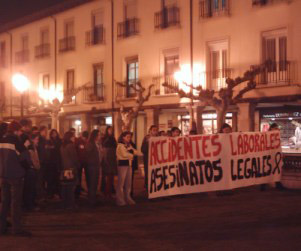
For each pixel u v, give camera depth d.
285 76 17.59
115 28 25.00
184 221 8.40
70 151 9.98
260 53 18.47
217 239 7.00
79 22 27.28
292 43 17.42
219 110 15.88
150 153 9.35
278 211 9.18
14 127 7.46
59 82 28.75
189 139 10.02
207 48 20.42
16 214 7.40
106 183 11.51
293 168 12.28
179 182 9.83
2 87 34.75
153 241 6.96
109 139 11.46
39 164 10.24
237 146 10.84
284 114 19.03
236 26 19.27
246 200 10.62
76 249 6.56
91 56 26.42
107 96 25.33
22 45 32.56
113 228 7.93
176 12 21.73
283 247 6.48
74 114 27.48
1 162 7.32
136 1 23.73
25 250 6.53
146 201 10.88
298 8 17.23
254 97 18.34
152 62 22.83
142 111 23.75
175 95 21.47
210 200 10.73
